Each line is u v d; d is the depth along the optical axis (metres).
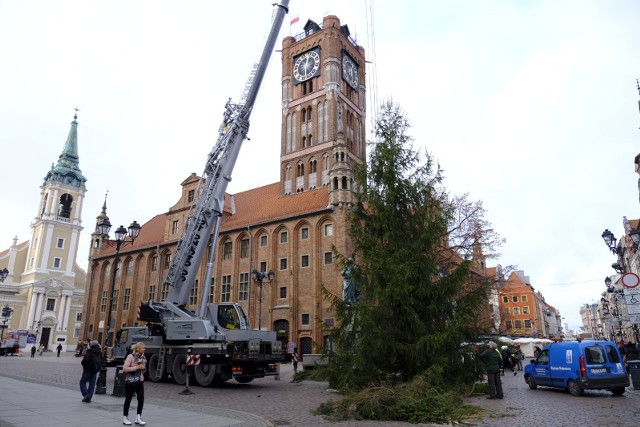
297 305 45.78
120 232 27.45
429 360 16.70
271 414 13.71
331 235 45.44
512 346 38.03
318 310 43.88
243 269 51.25
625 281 18.31
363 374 16.84
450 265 27.59
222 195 27.39
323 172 57.25
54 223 98.38
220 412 13.34
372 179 20.70
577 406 14.80
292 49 66.31
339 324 19.42
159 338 25.36
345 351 18.36
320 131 59.34
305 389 21.20
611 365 17.80
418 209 19.89
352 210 20.91
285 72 65.88
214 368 21.95
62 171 102.19
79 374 28.02
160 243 60.44
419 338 16.95
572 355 18.14
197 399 17.52
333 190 45.69
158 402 15.61
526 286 120.06
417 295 17.97
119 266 66.88
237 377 23.25
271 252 48.97
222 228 54.06
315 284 44.81
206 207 26.83
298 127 62.16
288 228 48.59
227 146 27.86
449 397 13.82
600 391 19.66
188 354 23.03
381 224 19.56
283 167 61.41
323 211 46.12
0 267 97.12
